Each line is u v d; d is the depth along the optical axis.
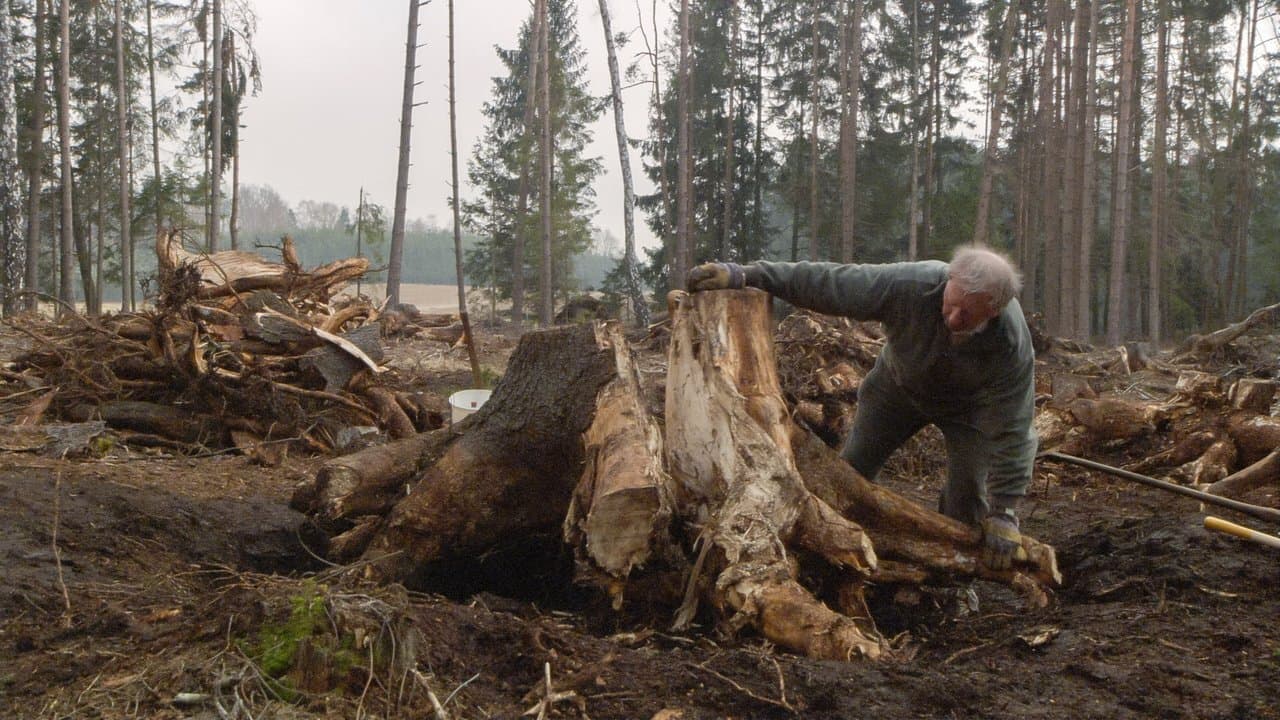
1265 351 15.86
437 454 5.02
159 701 2.87
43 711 2.88
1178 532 4.96
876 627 4.24
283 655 2.99
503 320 37.06
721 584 3.67
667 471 4.21
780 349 10.09
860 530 3.93
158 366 7.92
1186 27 35.78
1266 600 4.07
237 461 7.08
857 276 4.08
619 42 28.58
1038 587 4.21
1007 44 27.08
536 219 33.91
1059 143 36.44
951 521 4.27
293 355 8.19
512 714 2.84
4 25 20.34
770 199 43.53
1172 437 7.71
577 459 4.62
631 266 24.58
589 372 4.55
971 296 3.62
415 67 23.52
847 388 8.73
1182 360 16.22
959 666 3.49
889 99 40.44
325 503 4.79
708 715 2.91
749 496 3.87
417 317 21.00
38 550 4.34
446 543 4.71
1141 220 37.19
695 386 4.14
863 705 3.00
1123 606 4.18
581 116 34.44
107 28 31.09
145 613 3.71
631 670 3.14
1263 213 46.16
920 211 40.72
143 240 36.50
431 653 3.10
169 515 5.11
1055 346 17.22
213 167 26.47
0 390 8.03
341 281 9.77
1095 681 3.30
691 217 37.12
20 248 20.69
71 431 6.60
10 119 20.30
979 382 4.05
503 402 4.87
